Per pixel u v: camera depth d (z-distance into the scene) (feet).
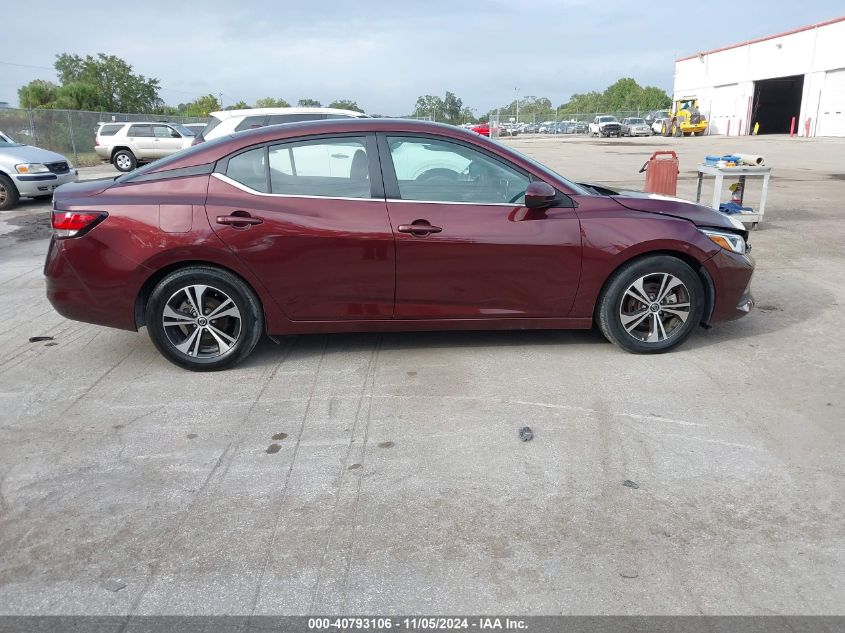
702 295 14.93
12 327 18.01
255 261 13.64
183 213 13.51
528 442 11.35
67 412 12.74
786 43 147.74
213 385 13.84
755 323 17.42
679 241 14.35
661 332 15.07
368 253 13.82
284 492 10.02
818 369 14.32
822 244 26.91
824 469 10.40
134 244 13.44
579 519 9.27
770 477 10.21
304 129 14.19
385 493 9.95
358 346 15.89
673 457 10.80
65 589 8.10
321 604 7.77
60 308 13.98
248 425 12.10
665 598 7.79
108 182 14.38
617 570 8.25
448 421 12.12
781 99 167.63
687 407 12.57
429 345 15.90
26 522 9.42
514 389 13.41
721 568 8.26
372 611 7.64
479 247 13.97
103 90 156.87
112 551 8.78
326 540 8.91
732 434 11.52
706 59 182.70
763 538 8.81
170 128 75.87
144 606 7.79
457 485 10.11
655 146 112.37
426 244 13.85
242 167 13.98
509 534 8.96
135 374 14.53
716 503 9.58
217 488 10.15
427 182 14.20
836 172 55.98
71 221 13.50
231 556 8.63
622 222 14.35
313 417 12.35
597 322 15.12
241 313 14.08
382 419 12.24
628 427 11.81
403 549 8.70
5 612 7.73
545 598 7.80
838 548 8.59
